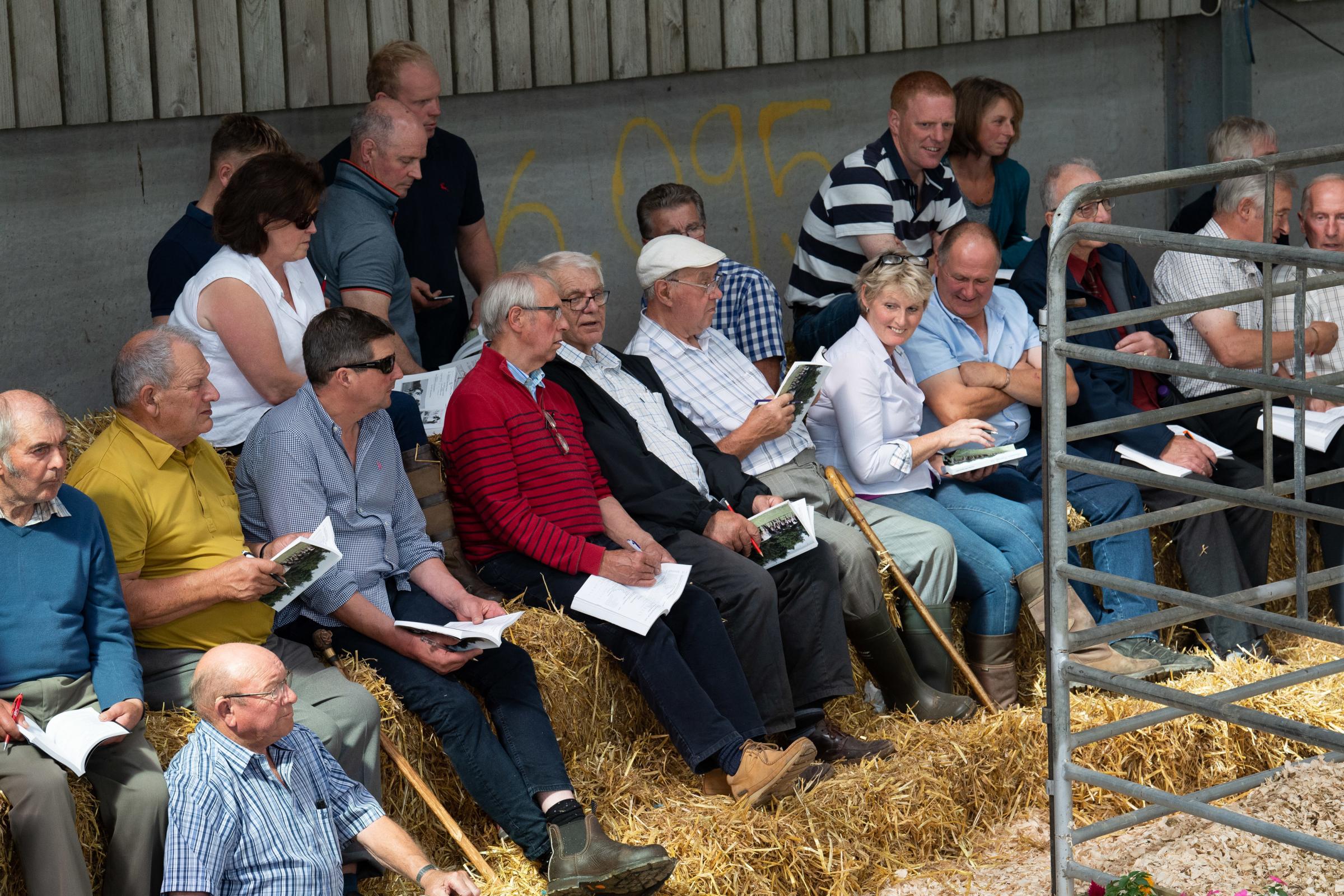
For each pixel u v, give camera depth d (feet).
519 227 44.11
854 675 33.01
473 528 30.63
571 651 28.68
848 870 27.66
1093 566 36.19
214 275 29.94
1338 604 38.22
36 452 22.49
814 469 35.12
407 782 26.32
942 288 36.99
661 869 25.20
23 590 22.74
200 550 25.54
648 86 46.06
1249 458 39.88
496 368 30.40
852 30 49.80
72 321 36.17
